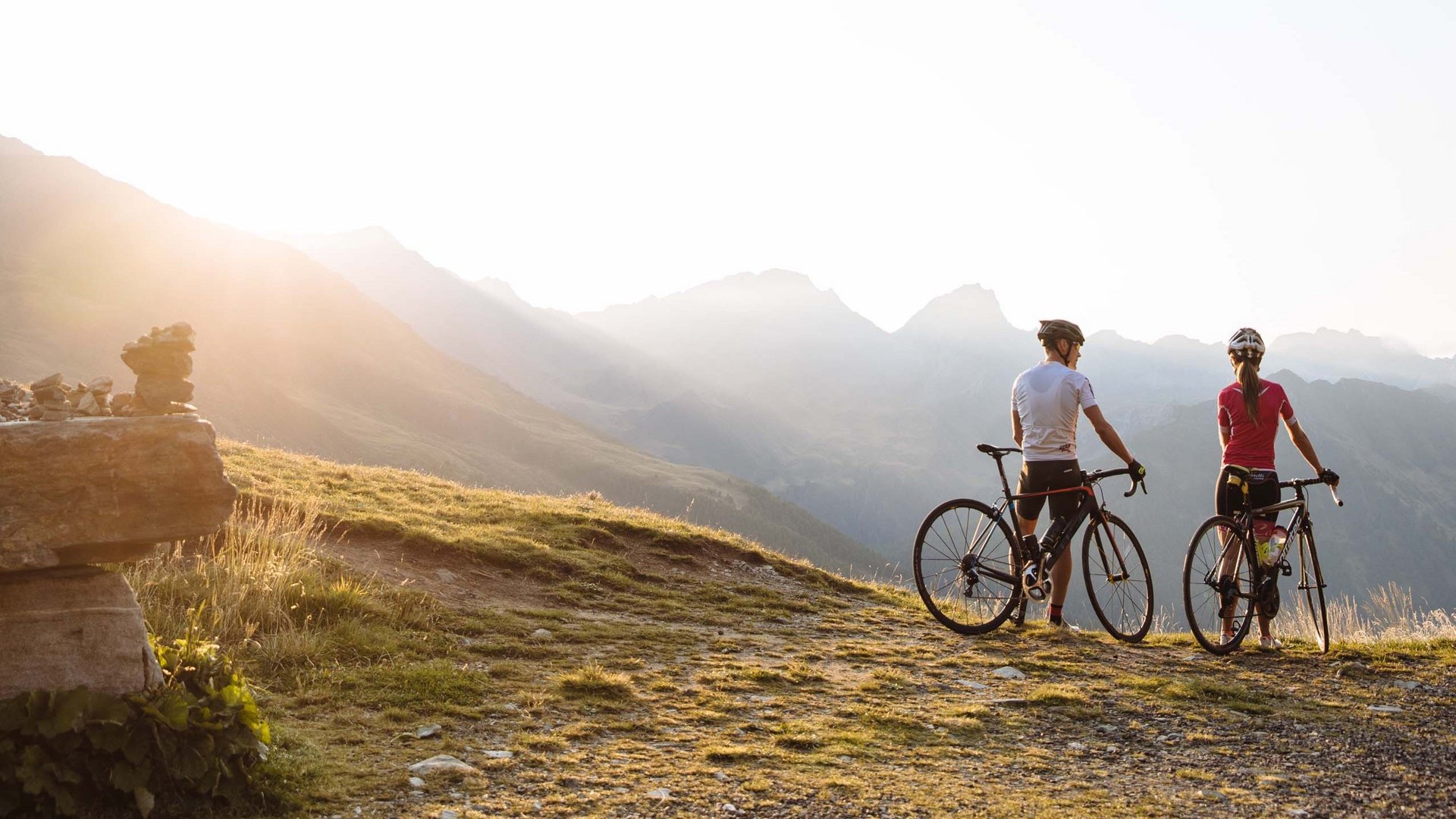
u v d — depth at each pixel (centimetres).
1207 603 759
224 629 593
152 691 361
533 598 860
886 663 697
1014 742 506
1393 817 400
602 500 1426
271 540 771
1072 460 807
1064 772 455
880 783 424
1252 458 787
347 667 567
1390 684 650
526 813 367
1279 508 773
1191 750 497
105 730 337
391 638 633
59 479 339
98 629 360
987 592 825
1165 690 618
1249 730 537
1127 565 806
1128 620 797
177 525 353
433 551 936
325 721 468
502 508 1212
